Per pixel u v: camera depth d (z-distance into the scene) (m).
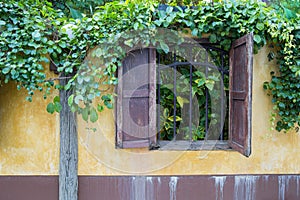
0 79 2.64
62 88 2.68
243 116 2.44
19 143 2.77
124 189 2.83
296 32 2.68
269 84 2.78
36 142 2.78
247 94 2.33
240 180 2.87
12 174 2.78
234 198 2.86
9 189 2.77
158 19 2.62
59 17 2.79
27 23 2.52
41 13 2.74
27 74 2.52
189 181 2.84
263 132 2.86
